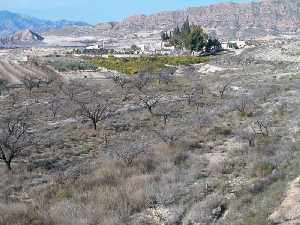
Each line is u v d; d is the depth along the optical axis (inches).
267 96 2251.5
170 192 993.5
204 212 874.1
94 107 2285.9
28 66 4222.4
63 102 2576.3
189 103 2368.4
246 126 1680.6
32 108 2448.3
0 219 863.1
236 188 995.9
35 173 1257.4
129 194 997.8
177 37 5610.2
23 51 6732.3
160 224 863.1
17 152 1435.8
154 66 3991.1
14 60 4638.3
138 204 948.0
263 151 1273.4
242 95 2463.1
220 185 1017.5
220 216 858.8
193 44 5029.5
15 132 1701.5
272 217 774.5
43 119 2154.3
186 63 4252.0
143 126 1887.3
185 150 1411.2
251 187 954.1
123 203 950.4
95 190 1044.5
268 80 2851.9
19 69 4037.9
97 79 3558.1
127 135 1723.7
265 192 916.6
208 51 5206.7
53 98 2768.2
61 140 1663.4
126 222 869.8
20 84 3336.6
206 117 1925.4
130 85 3147.1
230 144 1462.8
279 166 1079.0
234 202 890.7
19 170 1278.3
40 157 1432.1
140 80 3169.3
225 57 4345.5
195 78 3474.4
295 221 739.4
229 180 1064.2
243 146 1380.4
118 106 2417.6
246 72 3393.2
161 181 1090.7
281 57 3868.1
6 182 1154.0
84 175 1186.0
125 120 2016.5
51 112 2311.8
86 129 1847.9
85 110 2031.3
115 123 1946.4
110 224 850.1
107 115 2107.5
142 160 1293.1
